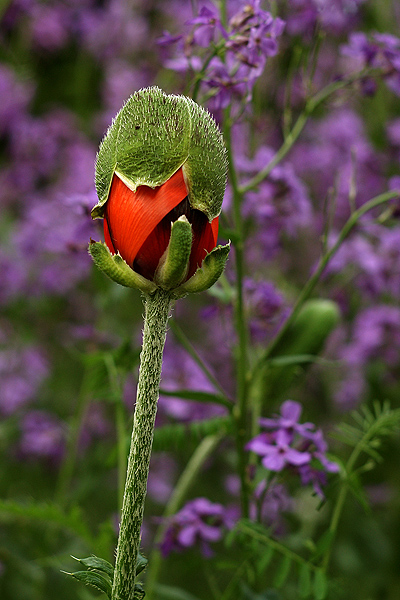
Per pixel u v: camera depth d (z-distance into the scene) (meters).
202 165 0.48
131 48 1.62
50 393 1.38
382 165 1.27
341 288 1.08
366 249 1.05
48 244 1.09
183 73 0.77
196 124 0.48
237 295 0.66
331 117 1.36
